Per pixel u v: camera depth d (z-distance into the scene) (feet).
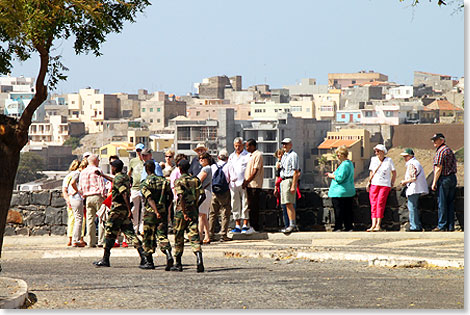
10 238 108.88
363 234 101.09
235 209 102.89
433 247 87.76
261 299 53.52
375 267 75.15
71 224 100.12
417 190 102.89
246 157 102.58
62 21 73.10
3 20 55.42
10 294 51.57
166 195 76.48
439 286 59.41
